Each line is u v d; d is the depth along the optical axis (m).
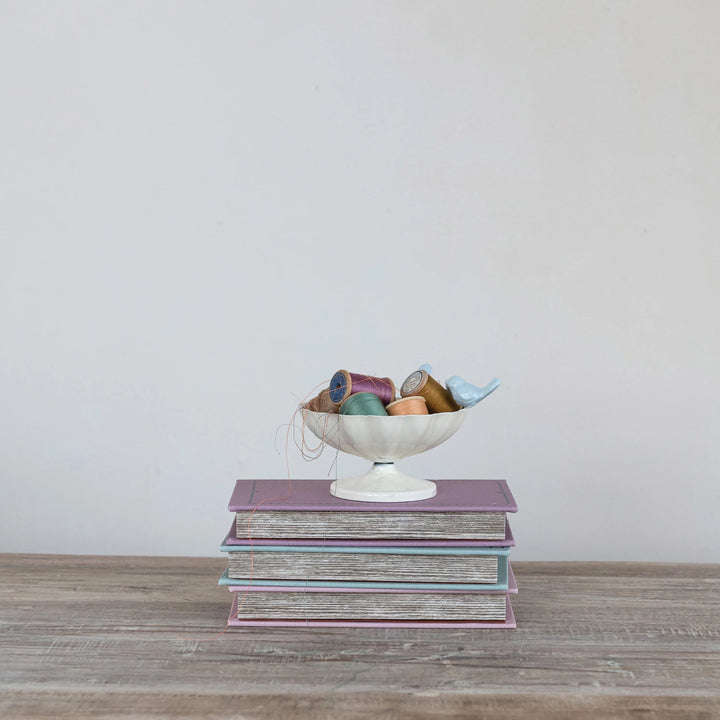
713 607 1.19
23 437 2.80
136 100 2.70
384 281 2.69
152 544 2.81
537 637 1.08
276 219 2.70
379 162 2.67
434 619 1.12
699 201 2.61
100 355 2.76
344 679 0.96
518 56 2.62
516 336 2.67
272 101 2.68
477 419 2.69
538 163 2.63
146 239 2.73
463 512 1.11
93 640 1.07
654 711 0.89
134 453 2.79
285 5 2.66
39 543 2.82
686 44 2.59
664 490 2.69
